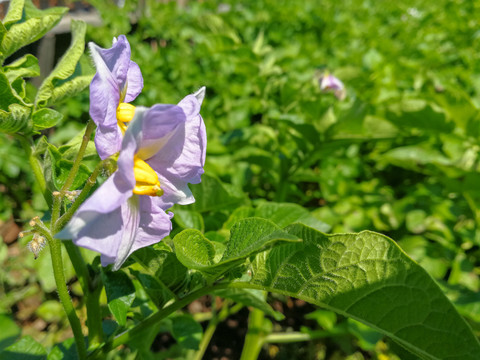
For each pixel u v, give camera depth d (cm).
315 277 7
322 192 23
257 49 28
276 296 24
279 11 45
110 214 6
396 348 9
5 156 24
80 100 28
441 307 7
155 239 7
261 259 8
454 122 20
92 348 9
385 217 21
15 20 9
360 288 7
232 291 10
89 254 13
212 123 27
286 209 12
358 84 27
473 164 20
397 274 7
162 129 6
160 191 6
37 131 9
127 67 7
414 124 20
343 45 39
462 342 7
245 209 12
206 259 8
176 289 9
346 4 54
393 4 57
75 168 7
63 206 8
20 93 9
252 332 17
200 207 13
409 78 30
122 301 9
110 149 6
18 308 21
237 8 49
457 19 50
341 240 7
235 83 31
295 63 30
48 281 18
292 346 22
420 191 22
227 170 21
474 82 29
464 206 21
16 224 26
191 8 44
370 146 28
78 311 19
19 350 9
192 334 12
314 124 18
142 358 12
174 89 32
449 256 19
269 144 22
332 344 22
